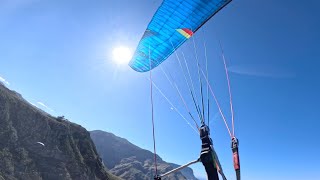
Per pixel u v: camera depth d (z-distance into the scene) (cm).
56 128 13662
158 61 1592
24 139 12256
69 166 13050
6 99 12175
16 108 12500
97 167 15100
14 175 10944
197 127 962
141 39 1479
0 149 11062
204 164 890
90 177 13962
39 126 12975
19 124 12344
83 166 13775
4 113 11875
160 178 913
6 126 11762
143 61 1611
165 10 1323
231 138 808
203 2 1251
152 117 998
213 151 896
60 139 13462
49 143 12925
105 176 15362
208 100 989
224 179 882
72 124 15800
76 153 13888
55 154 12825
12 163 11125
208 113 968
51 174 12188
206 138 916
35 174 11681
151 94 1045
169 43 1490
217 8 1266
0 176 10356
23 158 11650
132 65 1655
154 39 1473
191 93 1004
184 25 1384
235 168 777
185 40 1478
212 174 876
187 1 1255
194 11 1303
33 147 12344
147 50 1541
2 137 11431
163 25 1401
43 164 12256
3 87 14388
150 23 1393
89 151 15338
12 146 11588
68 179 12544
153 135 949
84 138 15625
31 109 13038
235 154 784
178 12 1321
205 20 1342
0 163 10675
